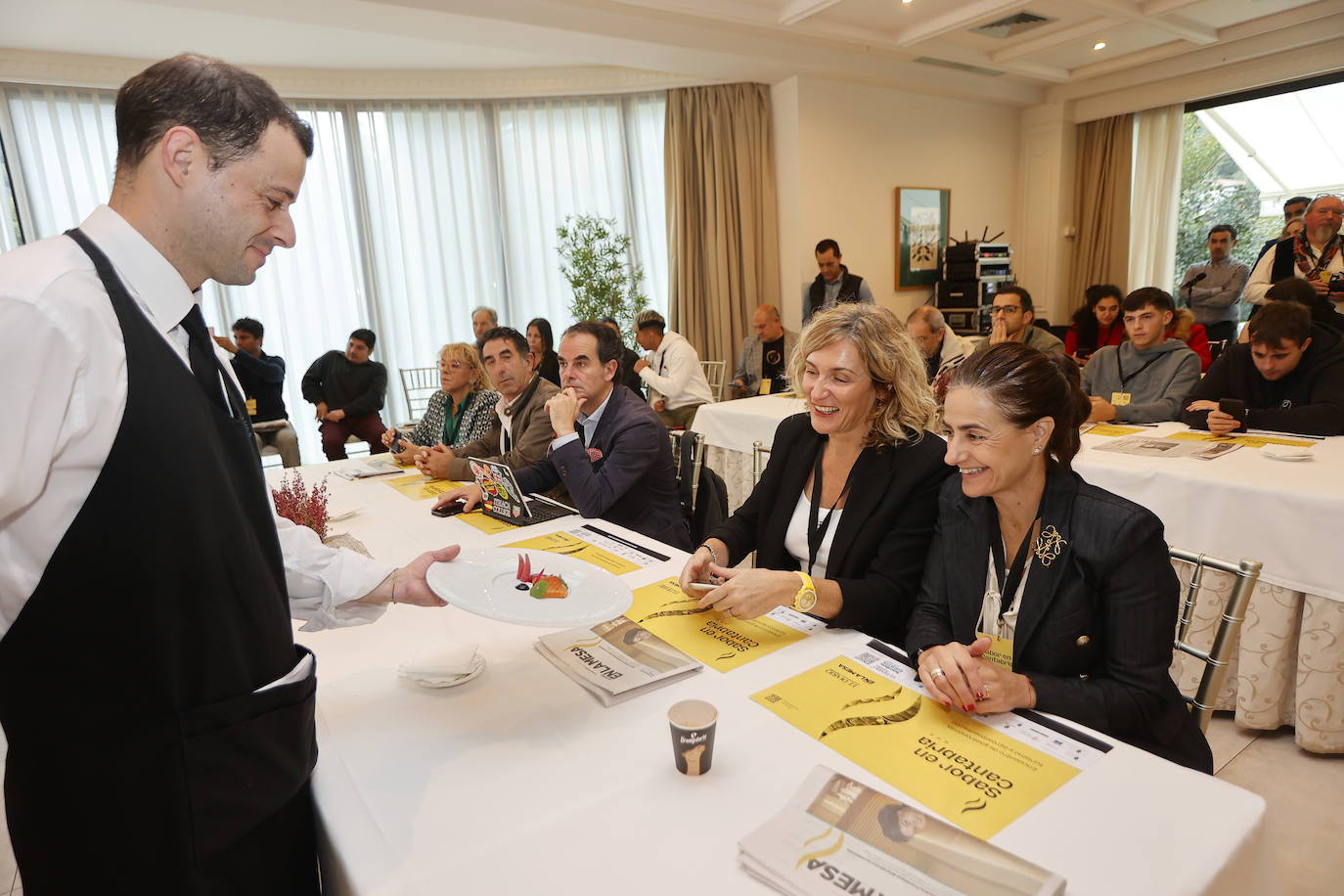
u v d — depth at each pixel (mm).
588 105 6051
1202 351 3809
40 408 590
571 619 962
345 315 5906
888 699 943
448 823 732
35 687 658
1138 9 4742
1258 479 1873
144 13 4172
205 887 708
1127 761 801
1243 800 731
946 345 3777
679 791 767
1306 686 1835
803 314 5668
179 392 669
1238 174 6051
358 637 1187
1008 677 910
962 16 4648
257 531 770
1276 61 5434
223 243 730
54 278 612
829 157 5703
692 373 4648
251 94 708
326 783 805
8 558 626
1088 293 4262
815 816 692
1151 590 988
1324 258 4234
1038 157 6684
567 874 657
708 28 4711
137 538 645
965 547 1150
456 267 6113
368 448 5941
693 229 5949
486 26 4211
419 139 5906
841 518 1369
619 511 2051
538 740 872
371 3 3826
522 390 2543
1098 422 2816
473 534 1740
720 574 1196
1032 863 628
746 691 971
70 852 691
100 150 5086
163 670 669
